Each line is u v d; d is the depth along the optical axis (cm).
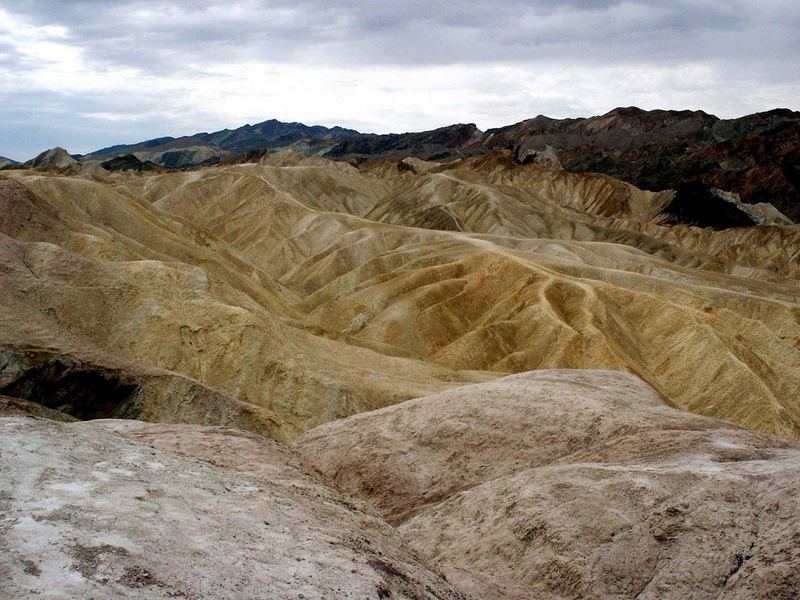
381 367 5069
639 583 1482
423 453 2470
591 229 16612
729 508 1583
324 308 8162
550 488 1850
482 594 1393
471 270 8650
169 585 836
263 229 13288
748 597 1330
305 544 1098
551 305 7275
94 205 7894
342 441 2689
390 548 1364
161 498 1107
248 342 4156
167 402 3394
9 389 3142
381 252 11531
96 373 3334
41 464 1117
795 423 5722
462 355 6788
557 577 1549
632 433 2291
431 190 18275
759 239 16875
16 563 788
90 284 4281
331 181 18962
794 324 8350
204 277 4762
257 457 1827
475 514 1939
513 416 2539
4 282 3944
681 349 6662
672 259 15075
